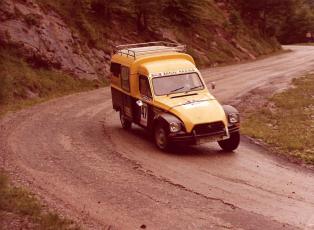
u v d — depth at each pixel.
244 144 16.77
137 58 16.81
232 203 11.02
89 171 13.05
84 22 32.25
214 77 36.47
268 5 64.94
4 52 25.50
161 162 14.07
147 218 10.11
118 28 36.38
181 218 10.13
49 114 20.56
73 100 24.42
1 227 9.11
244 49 52.31
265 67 43.25
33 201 10.56
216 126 14.77
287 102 25.69
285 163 14.58
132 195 11.38
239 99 27.22
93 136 16.98
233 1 64.94
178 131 14.60
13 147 15.14
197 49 43.97
